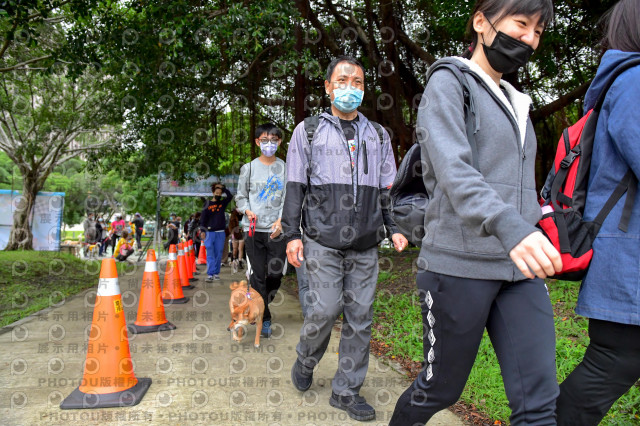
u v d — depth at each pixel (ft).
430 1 34.73
